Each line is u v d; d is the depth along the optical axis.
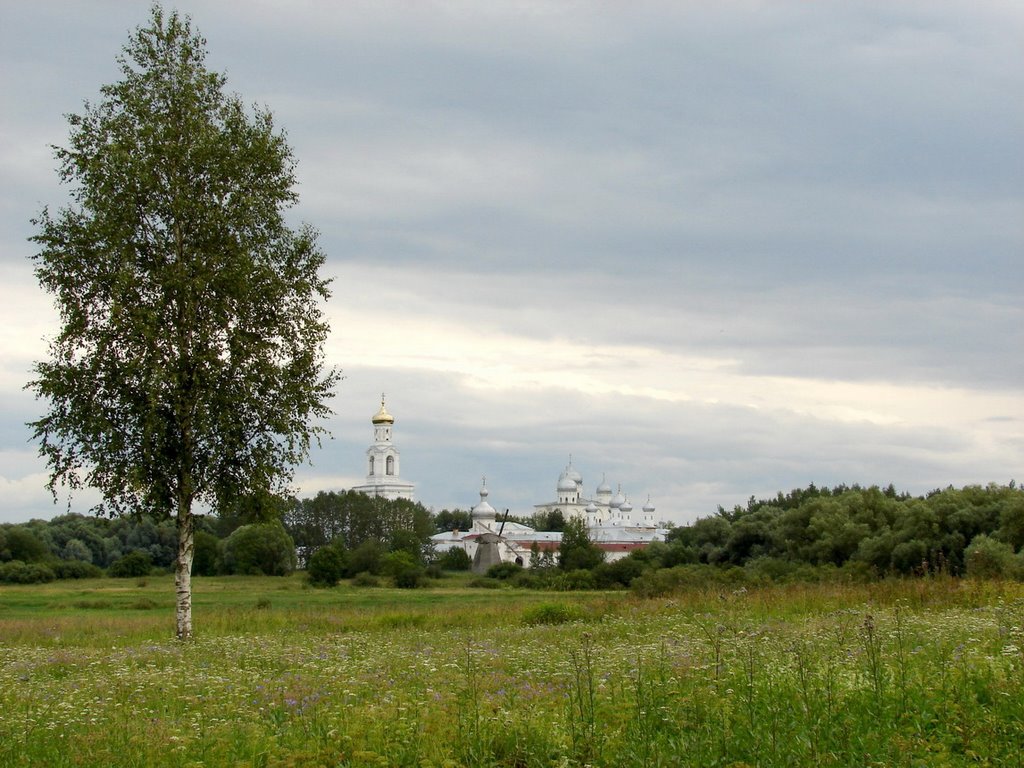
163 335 30.94
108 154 32.12
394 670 17.73
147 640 30.69
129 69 34.00
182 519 32.31
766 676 13.38
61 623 39.25
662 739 10.72
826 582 42.66
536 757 10.44
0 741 11.93
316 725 11.95
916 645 16.61
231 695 15.38
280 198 34.47
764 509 84.69
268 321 33.41
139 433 31.19
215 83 34.44
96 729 12.69
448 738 10.96
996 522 54.66
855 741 10.18
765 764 9.77
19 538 120.81
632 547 192.88
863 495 73.62
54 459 31.61
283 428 32.25
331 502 170.00
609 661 16.77
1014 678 12.16
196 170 33.31
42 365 31.61
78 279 31.89
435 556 162.25
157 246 32.56
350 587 101.06
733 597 33.47
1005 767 9.55
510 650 21.47
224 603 66.75
